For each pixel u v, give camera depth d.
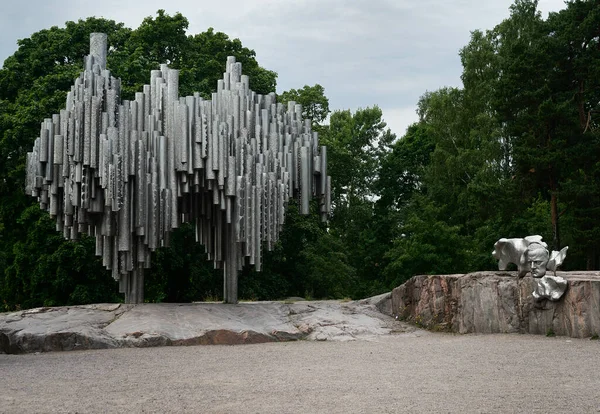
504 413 7.68
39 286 30.95
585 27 35.25
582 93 36.53
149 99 17.44
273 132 18.73
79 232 17.73
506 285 16.42
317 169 19.23
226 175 17.17
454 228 36.44
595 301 14.85
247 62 38.78
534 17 45.84
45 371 11.48
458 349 13.58
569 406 8.04
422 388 9.30
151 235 16.69
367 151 61.44
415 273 36.59
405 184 60.69
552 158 33.56
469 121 47.88
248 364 12.02
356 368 11.29
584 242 33.09
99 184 16.19
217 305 17.98
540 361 11.79
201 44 38.62
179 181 17.22
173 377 10.61
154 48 34.62
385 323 17.67
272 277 40.09
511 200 36.69
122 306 17.22
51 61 33.59
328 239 46.72
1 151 31.42
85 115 16.17
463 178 48.78
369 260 52.78
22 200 31.94
